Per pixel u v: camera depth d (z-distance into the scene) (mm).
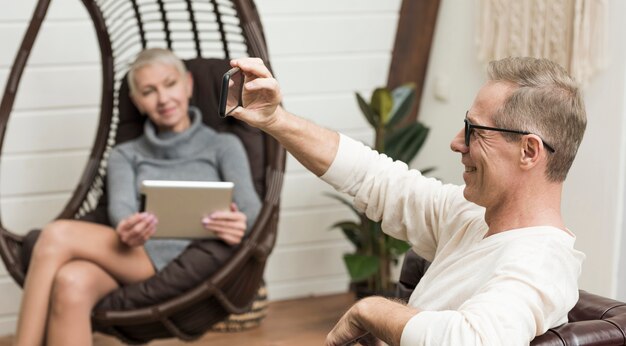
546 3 3098
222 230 2674
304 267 3953
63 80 3504
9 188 3521
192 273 2674
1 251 2781
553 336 1384
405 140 3646
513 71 1466
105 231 2717
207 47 3721
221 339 3436
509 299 1337
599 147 3053
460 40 3707
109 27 3299
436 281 1547
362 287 3756
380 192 1755
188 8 3229
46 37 3443
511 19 3256
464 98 3709
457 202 1671
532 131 1437
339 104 3902
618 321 1453
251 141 2977
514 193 1473
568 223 3197
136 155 3016
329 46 3814
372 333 1458
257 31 2908
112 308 2654
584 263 3141
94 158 3143
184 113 2979
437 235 1706
